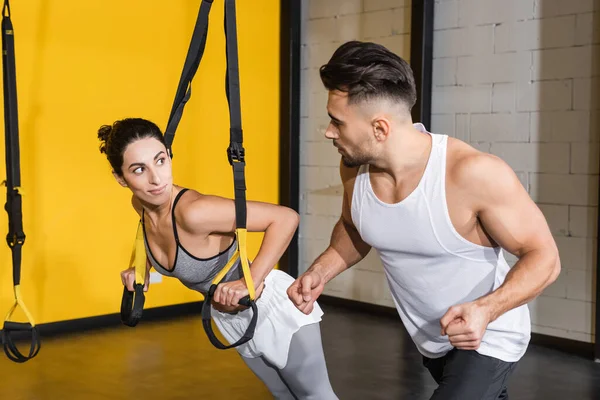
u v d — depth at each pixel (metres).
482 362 1.81
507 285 1.63
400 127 1.72
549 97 4.55
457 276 1.83
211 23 5.39
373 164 1.78
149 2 5.02
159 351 4.24
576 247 4.46
